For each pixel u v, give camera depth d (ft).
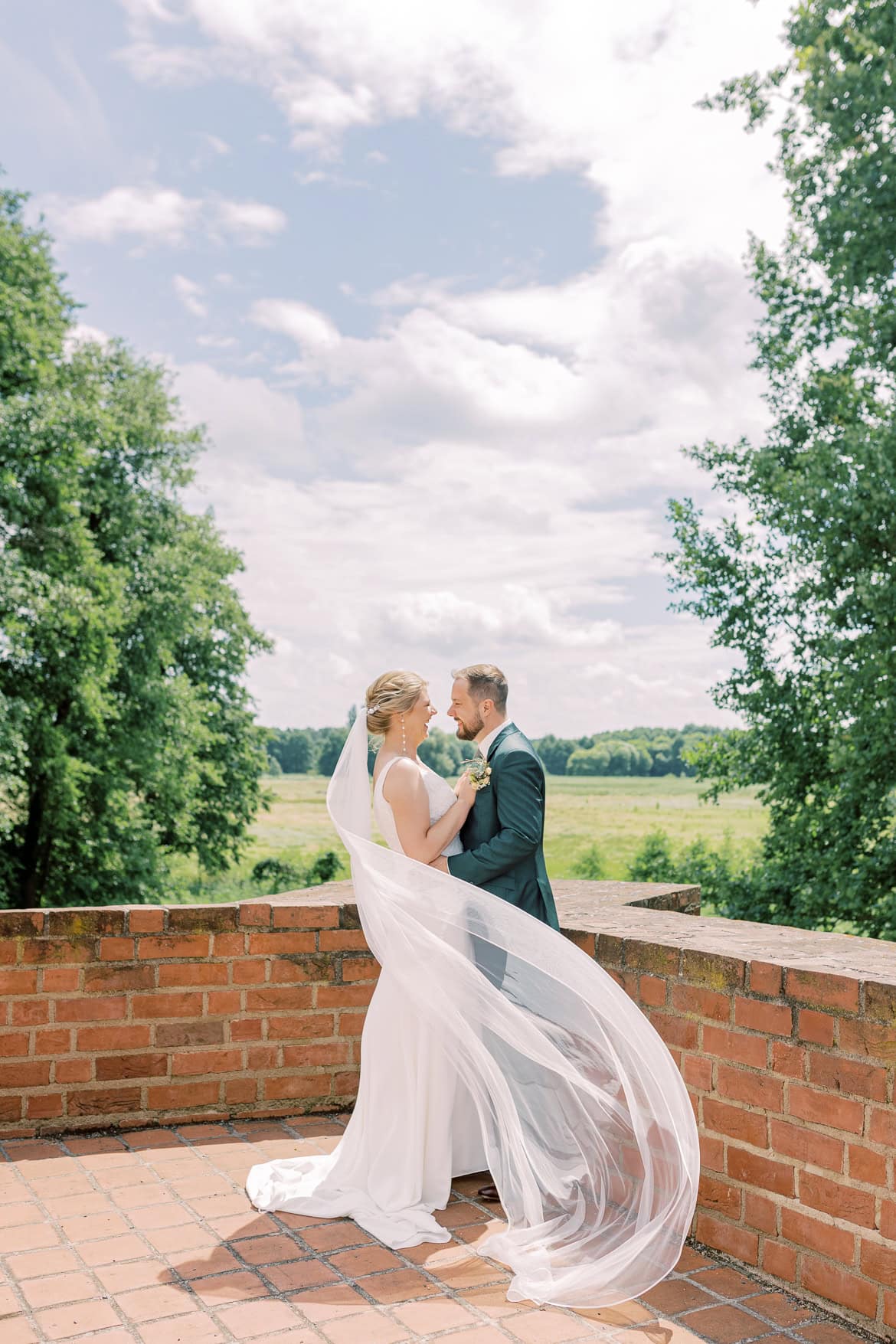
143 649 86.22
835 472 52.03
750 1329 9.86
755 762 57.93
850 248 52.95
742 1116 11.23
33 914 14.80
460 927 12.48
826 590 53.88
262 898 16.60
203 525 99.45
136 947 15.10
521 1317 9.99
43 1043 14.80
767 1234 10.90
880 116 50.88
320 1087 15.75
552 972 12.14
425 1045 12.66
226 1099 15.43
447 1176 12.78
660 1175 11.21
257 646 103.76
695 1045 11.84
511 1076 12.15
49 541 70.59
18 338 70.44
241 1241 11.57
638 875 67.36
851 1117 10.07
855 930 55.77
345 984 15.83
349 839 13.16
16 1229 11.78
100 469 86.69
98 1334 9.48
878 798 53.36
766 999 10.98
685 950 11.98
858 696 51.39
